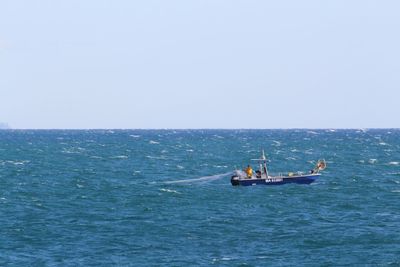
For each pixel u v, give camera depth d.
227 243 174.88
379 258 158.50
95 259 159.12
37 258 159.88
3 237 181.50
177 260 158.12
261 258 159.62
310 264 154.12
